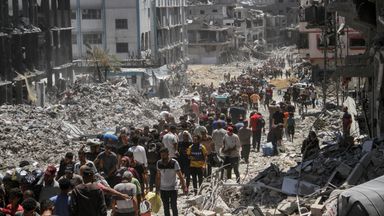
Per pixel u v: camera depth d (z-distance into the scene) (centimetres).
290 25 18600
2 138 3148
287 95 5438
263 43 16762
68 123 3941
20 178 1588
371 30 2839
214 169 2534
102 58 7725
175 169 1722
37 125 3516
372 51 2783
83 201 1267
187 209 1819
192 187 2227
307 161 1905
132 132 2195
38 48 6116
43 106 4784
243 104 4847
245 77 8750
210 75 11919
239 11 15988
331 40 5131
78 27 9175
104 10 9162
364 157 1703
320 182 1744
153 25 10006
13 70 5516
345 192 1192
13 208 1335
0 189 1459
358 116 3359
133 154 1905
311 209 1488
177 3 11969
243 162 2764
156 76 8431
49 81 6316
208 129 3102
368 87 3198
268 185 1828
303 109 4947
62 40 6962
